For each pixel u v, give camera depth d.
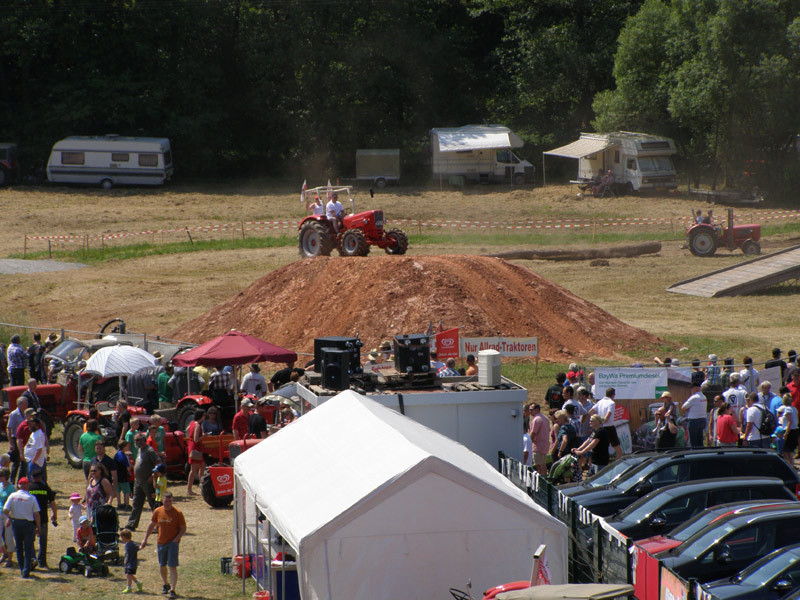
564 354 55.59
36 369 53.31
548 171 161.00
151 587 27.39
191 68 155.62
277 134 163.00
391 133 162.25
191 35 159.12
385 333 56.62
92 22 152.25
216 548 31.25
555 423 38.25
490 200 131.75
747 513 25.27
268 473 25.30
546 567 20.48
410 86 163.38
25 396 41.44
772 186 133.50
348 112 161.75
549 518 22.16
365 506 21.08
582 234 105.12
